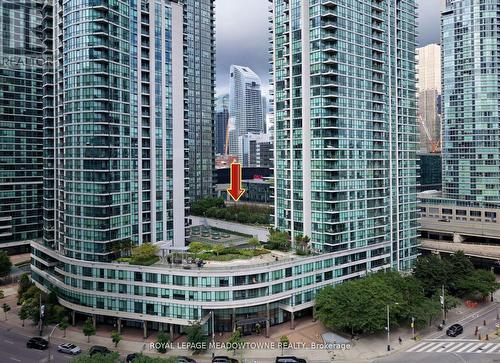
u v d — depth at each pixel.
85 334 97.62
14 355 90.56
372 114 131.38
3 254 144.12
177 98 130.75
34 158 180.62
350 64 123.94
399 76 142.62
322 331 105.00
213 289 97.94
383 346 96.69
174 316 99.50
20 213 177.25
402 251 143.00
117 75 112.12
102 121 107.81
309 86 122.56
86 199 108.44
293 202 127.38
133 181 117.31
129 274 102.88
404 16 145.00
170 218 128.50
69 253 111.88
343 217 121.69
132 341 98.75
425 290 118.31
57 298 111.50
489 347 95.94
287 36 127.12
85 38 107.88
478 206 196.38
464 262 128.12
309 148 123.12
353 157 124.88
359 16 127.00
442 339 100.75
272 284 103.25
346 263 121.56
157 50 124.50
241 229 181.12
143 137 120.38
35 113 180.38
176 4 130.62
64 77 112.31
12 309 119.25
